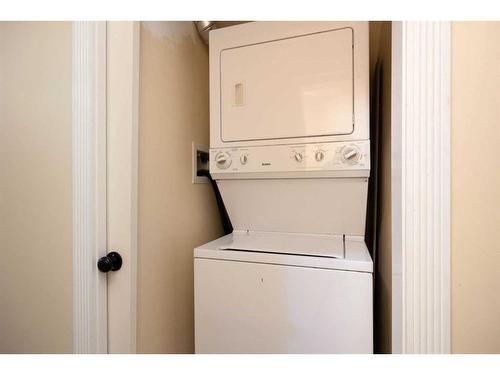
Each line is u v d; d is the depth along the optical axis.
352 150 1.24
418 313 0.65
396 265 0.70
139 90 1.18
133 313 1.14
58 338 1.24
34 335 1.32
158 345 1.31
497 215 0.61
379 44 1.71
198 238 1.70
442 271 0.63
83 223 1.12
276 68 1.38
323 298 1.11
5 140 1.41
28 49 1.32
